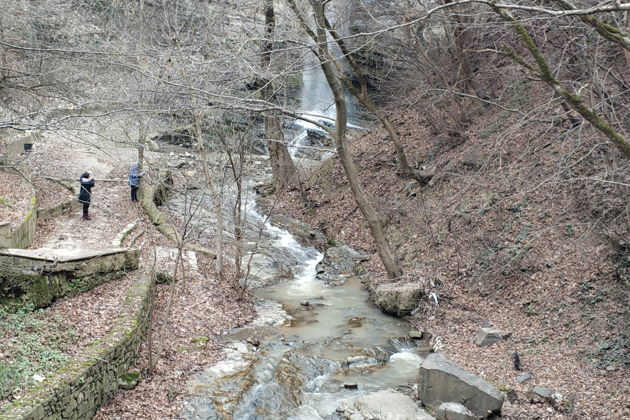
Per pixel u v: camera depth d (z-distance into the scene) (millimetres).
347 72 27516
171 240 19859
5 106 16453
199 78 11609
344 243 21734
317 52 14516
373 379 12148
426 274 16859
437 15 17406
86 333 11344
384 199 22609
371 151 26172
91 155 29188
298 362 12703
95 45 15094
